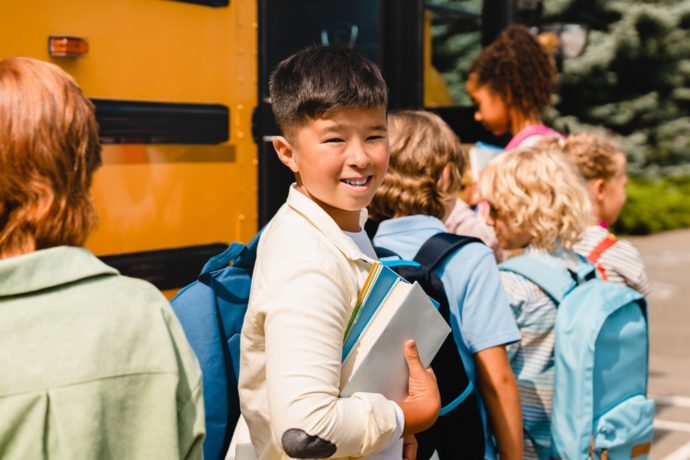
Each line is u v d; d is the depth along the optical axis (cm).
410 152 290
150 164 350
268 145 455
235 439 220
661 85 2055
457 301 271
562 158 326
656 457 578
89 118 174
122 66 339
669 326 969
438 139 294
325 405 182
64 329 160
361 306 197
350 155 204
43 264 162
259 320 195
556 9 1912
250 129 395
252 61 396
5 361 155
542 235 316
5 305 159
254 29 397
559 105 2005
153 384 163
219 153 379
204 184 373
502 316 272
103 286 167
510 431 271
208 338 226
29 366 155
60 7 318
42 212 164
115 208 338
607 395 298
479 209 426
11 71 169
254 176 397
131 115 341
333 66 205
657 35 1981
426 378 203
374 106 205
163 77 355
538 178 319
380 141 208
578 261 323
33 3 311
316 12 556
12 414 153
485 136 611
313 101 203
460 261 272
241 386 205
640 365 307
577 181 324
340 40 562
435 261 271
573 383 290
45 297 162
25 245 166
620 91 2058
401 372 202
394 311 198
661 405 688
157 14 352
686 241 1691
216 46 378
